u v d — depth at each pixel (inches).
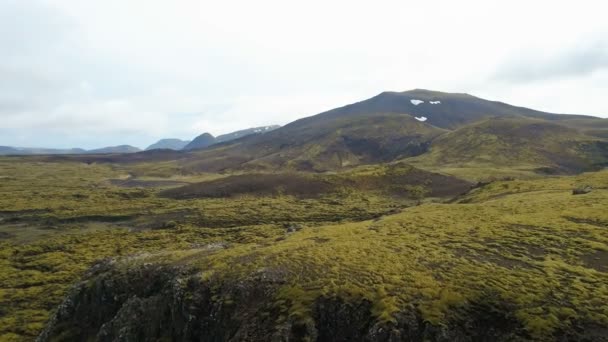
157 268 1925.4
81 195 7662.4
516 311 1175.6
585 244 1662.2
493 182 4271.7
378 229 2171.5
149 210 6112.2
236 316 1402.6
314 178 7795.3
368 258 1592.0
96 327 1886.1
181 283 1635.1
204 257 1908.2
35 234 4879.4
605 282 1302.9
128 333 1652.3
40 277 3176.7
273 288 1450.5
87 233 4746.6
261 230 4188.0
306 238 2063.2
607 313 1125.1
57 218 5620.1
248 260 1710.1
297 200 6599.4
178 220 5246.1
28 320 2400.3
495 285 1305.4
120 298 1871.3
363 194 6958.7
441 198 6427.2
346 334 1235.2
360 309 1264.8
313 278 1449.3
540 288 1277.1
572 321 1109.7
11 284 3065.9
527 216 2191.2
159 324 1636.3
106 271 2087.8
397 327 1157.7
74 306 2006.6
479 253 1631.4
